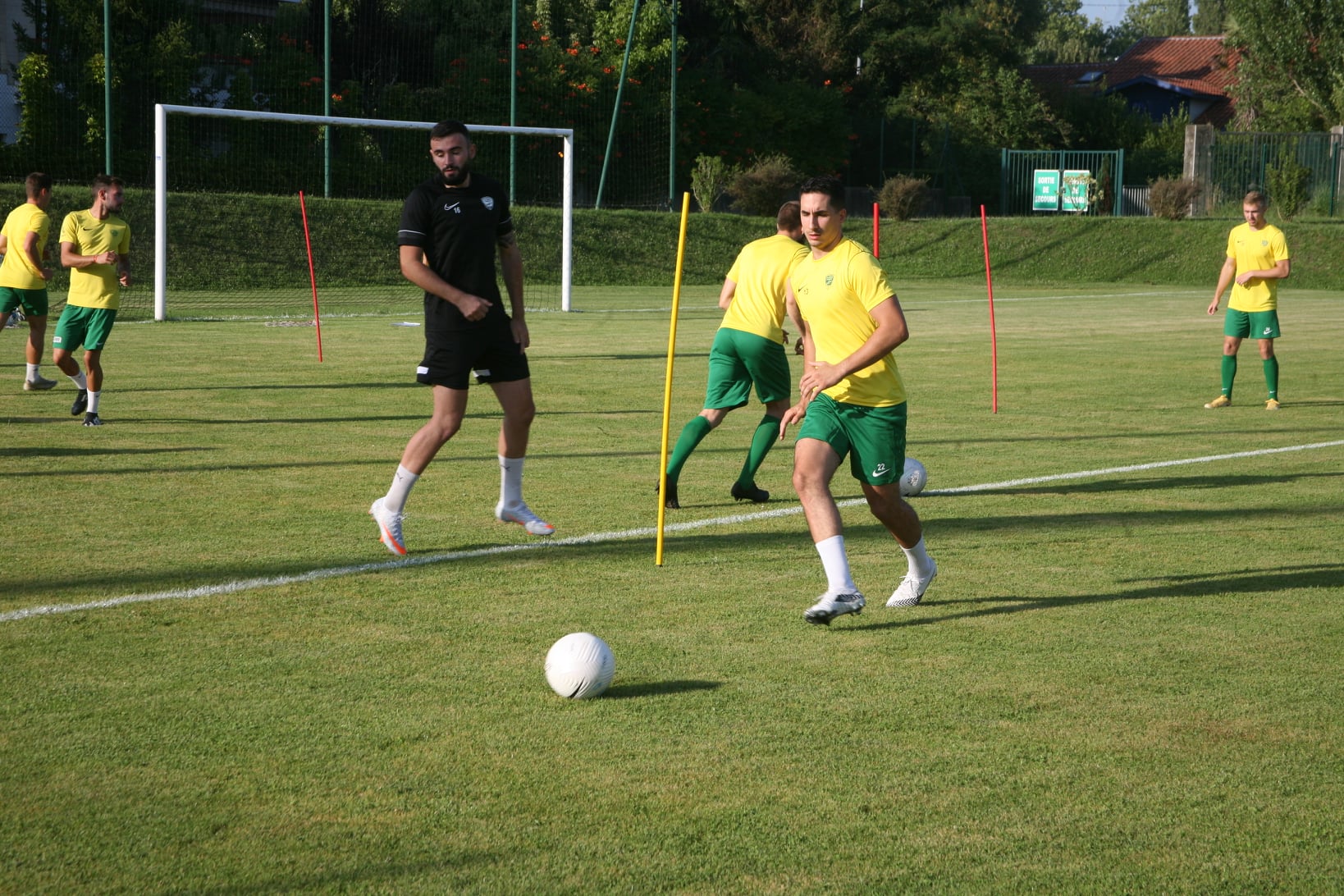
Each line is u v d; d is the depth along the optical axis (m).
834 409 6.70
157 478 10.60
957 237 51.66
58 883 3.93
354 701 5.52
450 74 46.59
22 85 37.75
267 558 8.01
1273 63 63.62
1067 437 13.39
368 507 9.60
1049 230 51.19
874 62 66.38
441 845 4.20
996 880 4.01
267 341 23.41
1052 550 8.51
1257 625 6.77
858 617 6.93
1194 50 84.38
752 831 4.33
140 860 4.09
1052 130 68.44
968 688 5.77
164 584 7.35
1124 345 23.98
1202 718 5.40
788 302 9.85
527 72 47.53
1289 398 16.72
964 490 10.57
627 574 7.75
